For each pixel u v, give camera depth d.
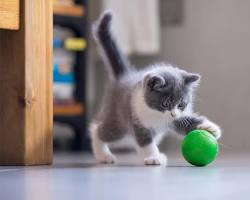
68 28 2.21
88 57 2.28
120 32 2.21
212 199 0.87
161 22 2.34
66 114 2.16
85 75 2.22
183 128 1.34
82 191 0.93
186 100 1.36
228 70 2.18
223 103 2.19
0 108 1.30
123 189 0.94
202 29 2.24
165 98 1.33
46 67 1.31
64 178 1.07
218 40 2.20
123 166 1.29
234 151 1.88
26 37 1.28
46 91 1.31
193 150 1.26
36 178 1.07
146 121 1.34
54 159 1.61
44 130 1.31
